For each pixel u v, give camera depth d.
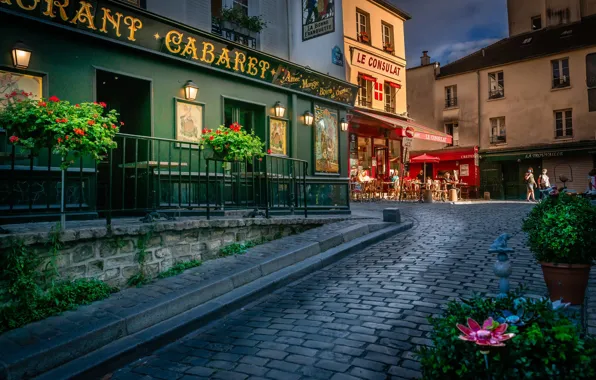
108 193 4.90
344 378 2.95
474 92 27.38
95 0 6.67
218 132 6.46
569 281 3.72
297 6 11.50
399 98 23.00
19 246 3.94
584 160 23.47
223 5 9.88
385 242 8.05
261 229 7.17
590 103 23.50
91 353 3.55
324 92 11.55
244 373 3.16
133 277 5.01
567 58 24.38
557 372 1.59
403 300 4.51
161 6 8.06
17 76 6.00
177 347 3.83
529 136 25.45
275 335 3.86
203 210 8.17
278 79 10.11
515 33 28.66
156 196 7.57
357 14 20.28
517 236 8.09
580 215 3.73
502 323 1.81
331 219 9.23
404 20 23.47
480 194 26.77
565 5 26.03
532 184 21.30
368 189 19.78
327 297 4.86
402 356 3.23
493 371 1.64
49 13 6.19
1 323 3.71
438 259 6.32
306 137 11.05
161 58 7.77
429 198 18.66
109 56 7.03
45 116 4.18
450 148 27.44
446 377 1.77
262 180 9.68
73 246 4.45
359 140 20.86
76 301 4.31
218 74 8.83
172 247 5.55
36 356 3.22
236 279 5.28
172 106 7.96
